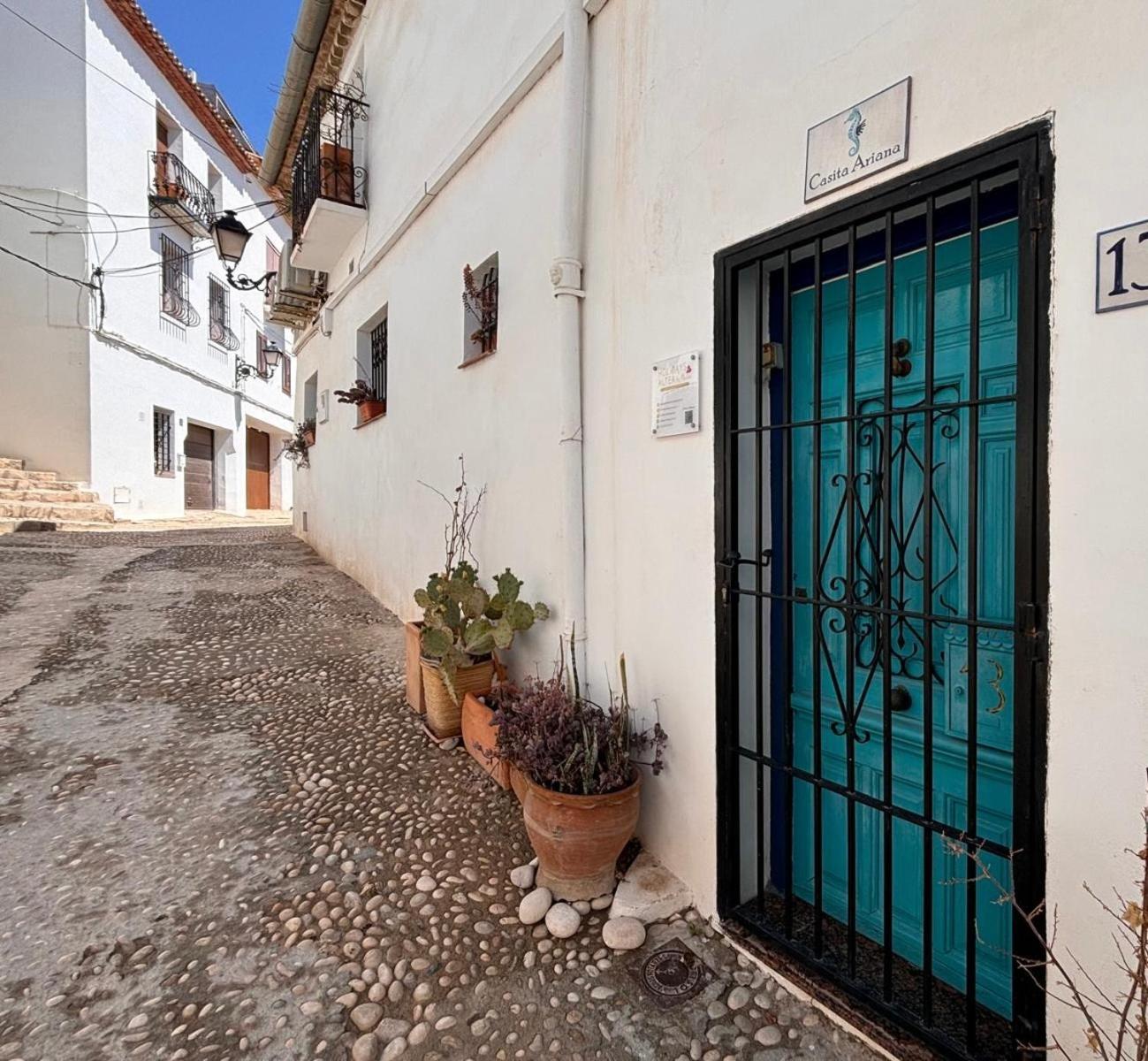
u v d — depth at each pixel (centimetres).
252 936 210
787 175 189
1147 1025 114
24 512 976
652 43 240
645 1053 171
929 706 162
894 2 162
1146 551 126
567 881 226
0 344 1070
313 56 691
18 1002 184
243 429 1703
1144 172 124
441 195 461
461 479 426
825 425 209
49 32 1060
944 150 153
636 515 251
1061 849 139
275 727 366
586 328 283
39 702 389
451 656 333
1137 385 126
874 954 195
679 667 231
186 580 706
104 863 246
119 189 1158
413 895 230
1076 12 132
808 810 220
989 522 172
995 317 171
